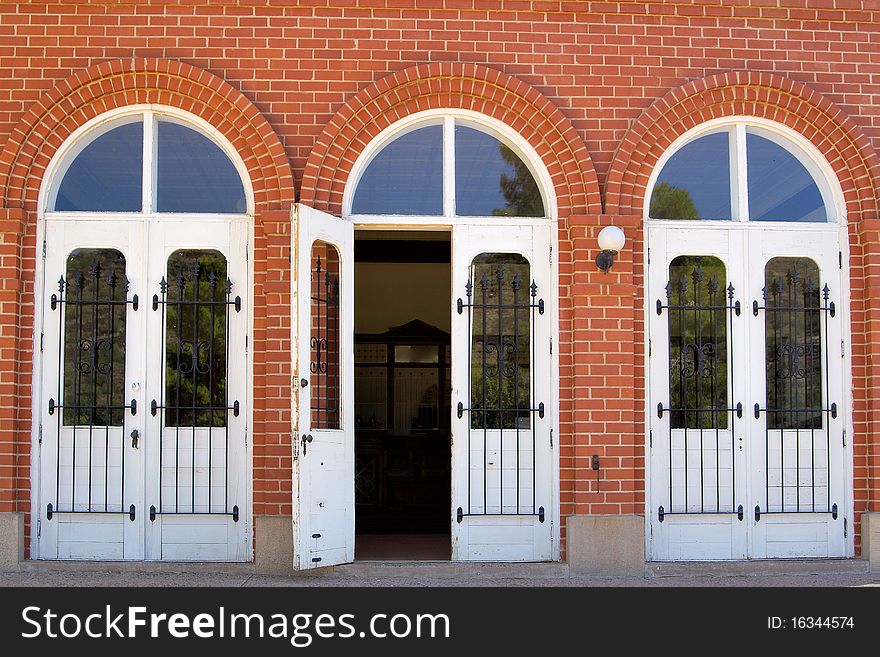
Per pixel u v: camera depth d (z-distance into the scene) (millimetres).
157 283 7008
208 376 6957
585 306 6945
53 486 6867
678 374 7156
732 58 7277
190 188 7141
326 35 7086
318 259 6910
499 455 7023
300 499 6324
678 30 7266
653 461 7074
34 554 6816
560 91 7180
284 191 6922
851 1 7336
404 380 10031
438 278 10414
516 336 7070
